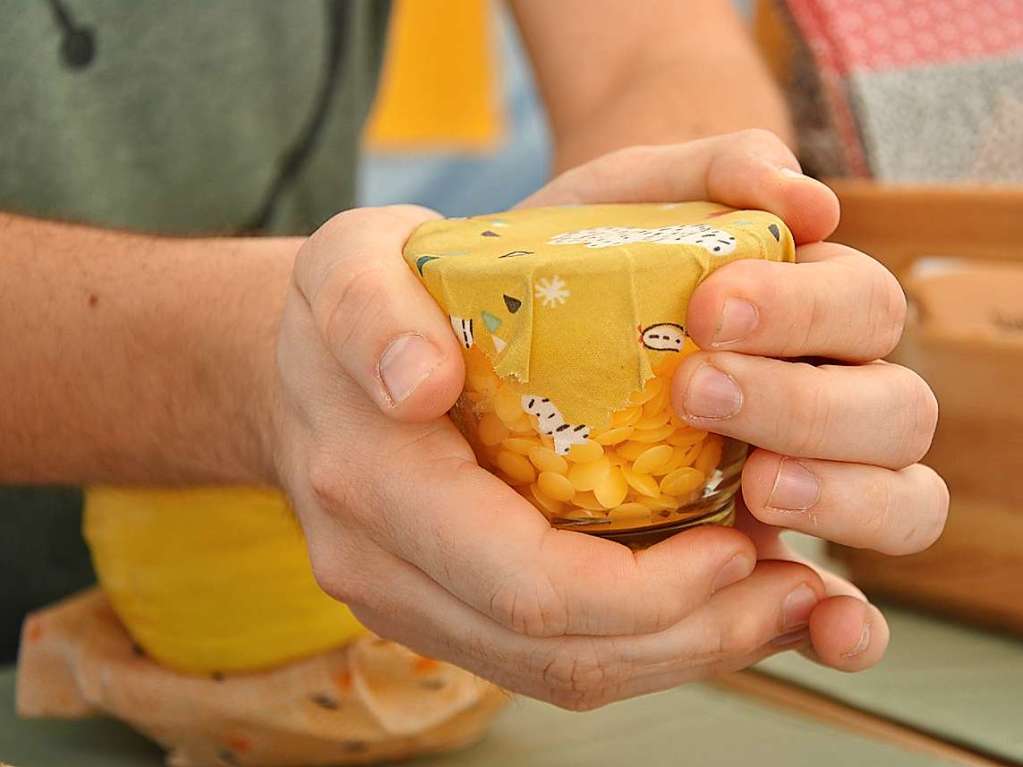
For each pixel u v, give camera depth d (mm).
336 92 909
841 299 466
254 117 863
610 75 812
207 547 576
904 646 664
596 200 547
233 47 839
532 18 842
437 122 1492
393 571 499
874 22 860
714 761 586
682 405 462
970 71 875
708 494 487
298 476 509
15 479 577
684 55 773
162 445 551
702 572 477
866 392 469
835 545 733
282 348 504
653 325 458
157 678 591
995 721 598
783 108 765
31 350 549
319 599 580
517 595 471
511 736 612
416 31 1452
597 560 472
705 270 459
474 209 1547
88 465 565
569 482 472
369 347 468
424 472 479
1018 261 667
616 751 596
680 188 531
